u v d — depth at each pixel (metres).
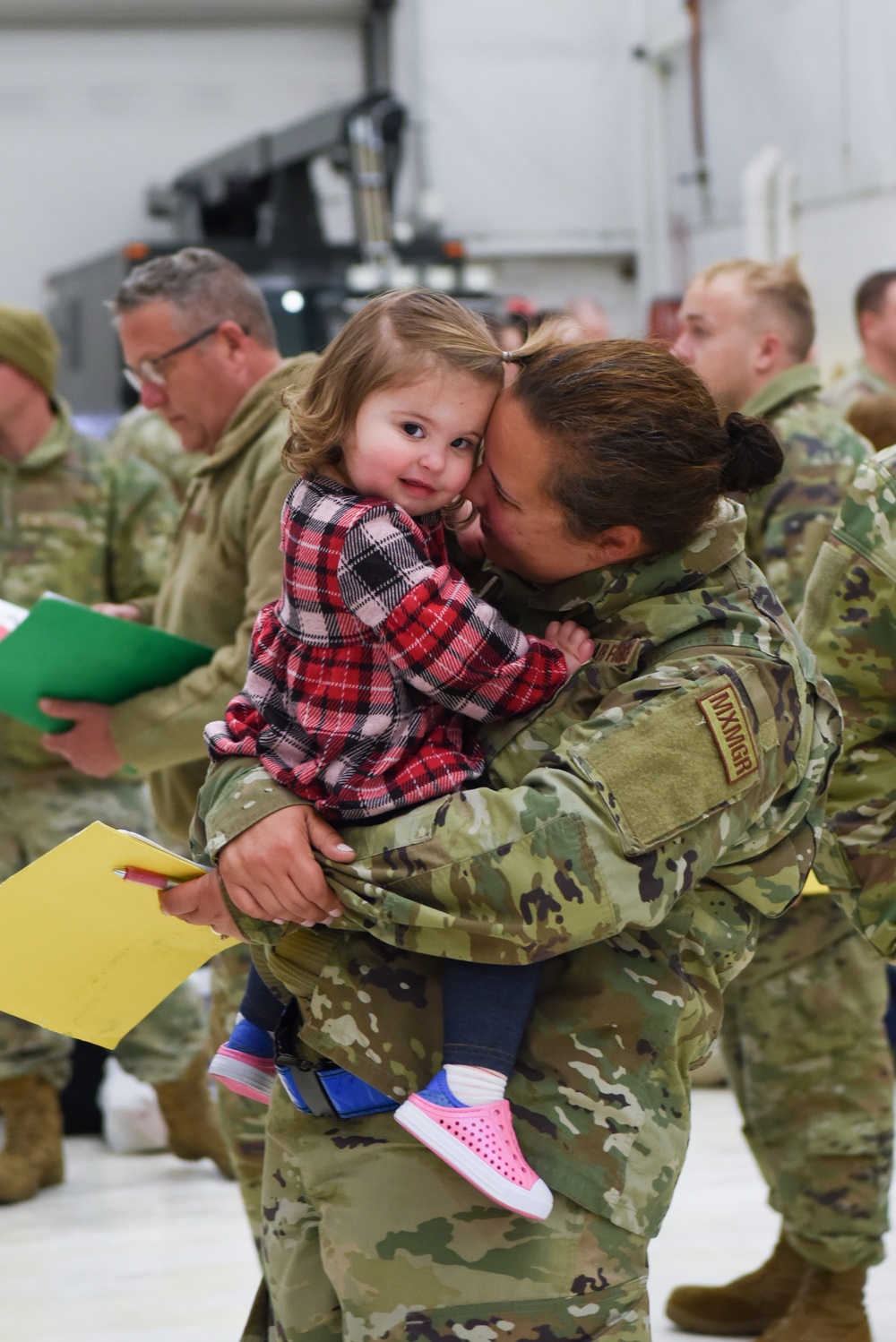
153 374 2.83
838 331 9.41
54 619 2.45
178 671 2.65
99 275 8.56
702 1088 4.68
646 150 11.53
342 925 1.50
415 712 1.52
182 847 4.37
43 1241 3.55
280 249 8.69
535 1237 1.44
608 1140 1.46
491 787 1.52
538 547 1.53
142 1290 3.21
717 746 1.43
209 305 2.80
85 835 1.45
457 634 1.47
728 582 1.53
